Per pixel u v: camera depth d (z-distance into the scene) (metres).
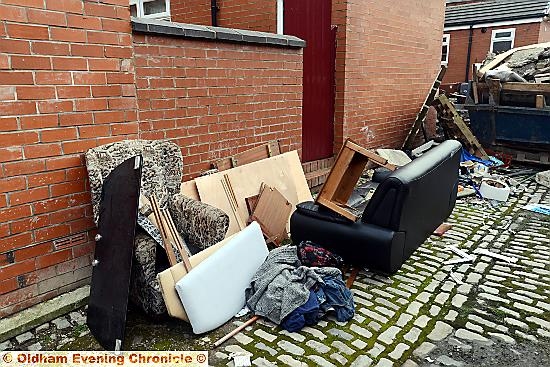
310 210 3.52
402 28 6.98
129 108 3.12
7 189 2.57
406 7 6.96
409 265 3.61
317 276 2.88
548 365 2.39
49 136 2.71
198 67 3.82
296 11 5.44
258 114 4.56
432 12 7.76
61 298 2.89
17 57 2.50
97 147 2.91
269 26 5.67
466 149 7.40
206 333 2.65
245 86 4.34
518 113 6.83
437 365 2.39
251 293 2.93
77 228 2.96
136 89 3.35
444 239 4.18
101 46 2.88
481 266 3.61
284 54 4.75
